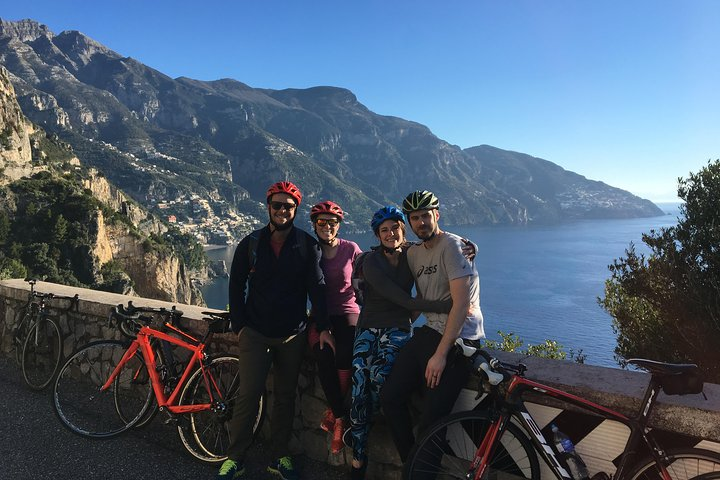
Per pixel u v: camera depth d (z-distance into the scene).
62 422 3.83
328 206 3.37
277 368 3.37
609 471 2.39
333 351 3.23
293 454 3.64
